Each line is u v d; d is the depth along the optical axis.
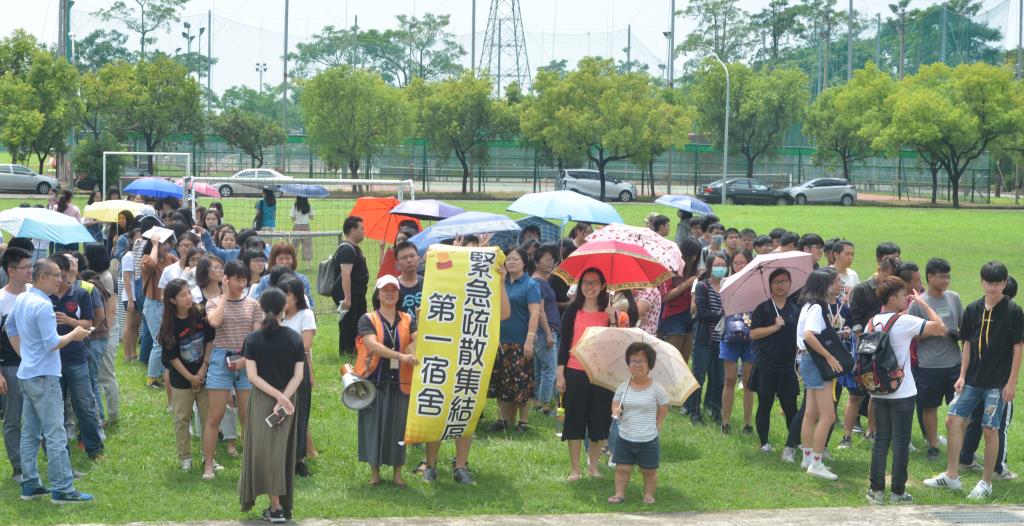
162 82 53.81
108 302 9.71
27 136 41.50
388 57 106.62
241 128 58.59
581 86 51.75
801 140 71.44
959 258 25.55
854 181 63.19
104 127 52.75
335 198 23.81
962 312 9.56
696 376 10.58
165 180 21.00
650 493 8.23
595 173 52.22
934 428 9.73
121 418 9.95
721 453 9.67
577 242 13.28
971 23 106.50
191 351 8.32
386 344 8.11
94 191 21.14
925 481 8.95
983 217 37.28
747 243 12.79
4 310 7.95
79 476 8.32
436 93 55.88
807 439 9.16
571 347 8.73
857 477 9.14
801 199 50.62
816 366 8.95
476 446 9.56
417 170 60.44
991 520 7.79
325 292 12.51
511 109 55.66
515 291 9.73
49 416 7.63
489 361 8.12
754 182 50.72
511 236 13.42
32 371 7.56
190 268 10.76
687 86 89.38
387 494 8.13
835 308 10.03
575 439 8.68
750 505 8.26
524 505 7.99
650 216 13.63
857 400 9.94
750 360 10.16
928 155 55.84
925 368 9.55
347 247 12.31
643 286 9.31
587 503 8.14
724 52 100.31
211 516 7.48
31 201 34.03
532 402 11.11
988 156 61.38
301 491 8.16
